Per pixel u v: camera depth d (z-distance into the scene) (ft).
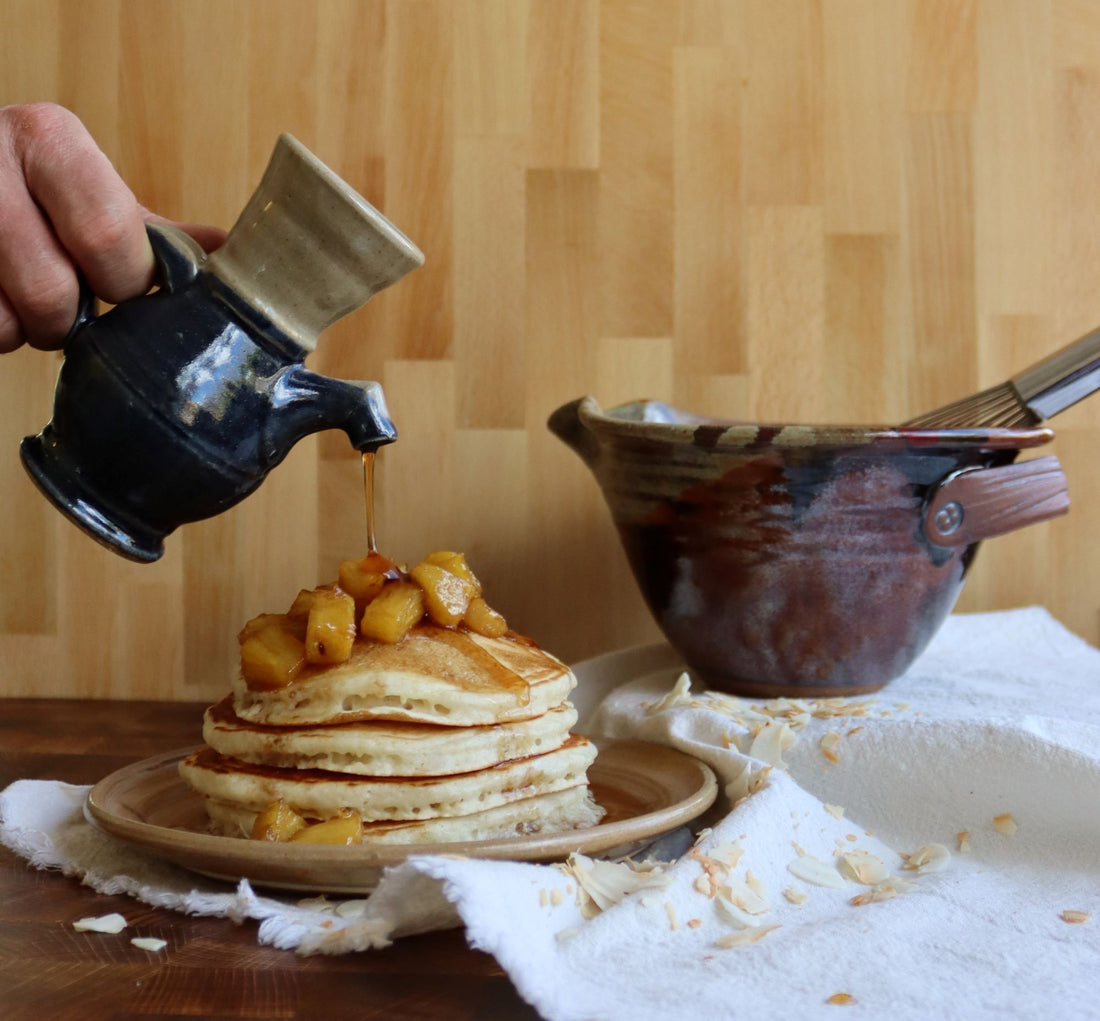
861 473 3.61
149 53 5.24
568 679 3.30
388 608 3.10
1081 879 3.02
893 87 5.21
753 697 4.06
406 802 2.88
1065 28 5.19
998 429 3.65
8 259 2.71
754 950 2.48
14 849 3.09
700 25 5.22
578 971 2.36
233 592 5.25
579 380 5.23
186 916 2.73
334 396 2.91
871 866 2.99
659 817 2.87
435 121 5.25
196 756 3.22
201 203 5.24
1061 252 5.21
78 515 2.78
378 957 2.50
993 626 4.94
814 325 5.22
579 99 5.24
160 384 2.69
